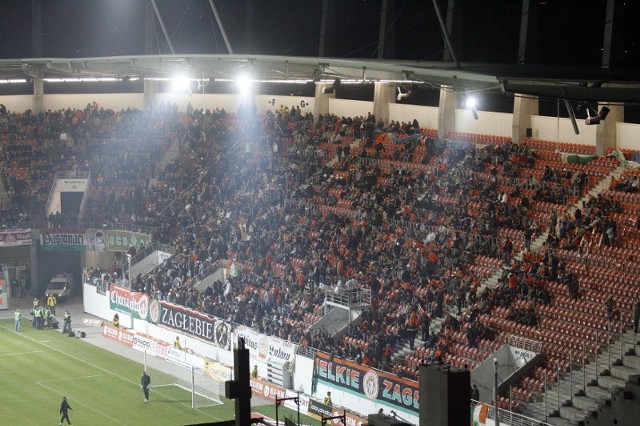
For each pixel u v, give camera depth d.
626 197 54.94
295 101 83.00
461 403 18.72
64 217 81.38
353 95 84.88
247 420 22.06
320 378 54.59
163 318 68.56
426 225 60.91
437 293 55.00
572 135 61.59
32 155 86.56
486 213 58.81
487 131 66.69
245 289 65.12
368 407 51.12
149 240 76.94
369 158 70.62
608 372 45.97
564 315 50.22
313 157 74.19
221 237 71.50
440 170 64.62
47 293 82.38
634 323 46.91
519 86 42.22
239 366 22.03
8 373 61.94
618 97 39.81
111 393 57.81
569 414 44.72
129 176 84.31
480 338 51.41
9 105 90.25
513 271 53.22
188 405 55.59
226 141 82.75
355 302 57.47
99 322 74.19
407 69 49.88
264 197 73.06
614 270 51.03
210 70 67.44
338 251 62.84
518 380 48.28
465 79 46.81
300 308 60.47
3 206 82.94
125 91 92.88
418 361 52.09
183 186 80.94
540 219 57.28
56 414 53.81
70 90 94.56
